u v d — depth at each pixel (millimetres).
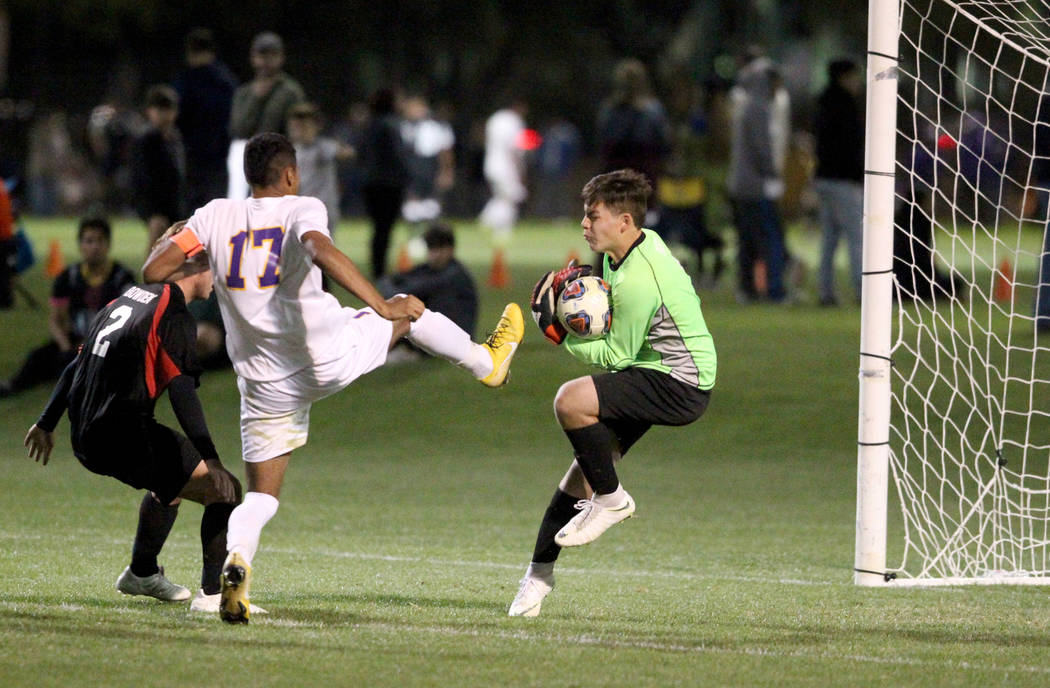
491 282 69625
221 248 20500
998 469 30953
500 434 43312
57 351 46625
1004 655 19812
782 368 47969
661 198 67812
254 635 19812
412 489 36594
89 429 21250
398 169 63062
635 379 21516
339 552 28453
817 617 22453
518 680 17578
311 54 146125
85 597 22672
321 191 51750
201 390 47156
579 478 22109
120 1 138500
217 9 145500
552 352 50750
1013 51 39594
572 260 22594
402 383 47750
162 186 53031
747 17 149875
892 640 20688
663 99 150000
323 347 20812
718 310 58594
